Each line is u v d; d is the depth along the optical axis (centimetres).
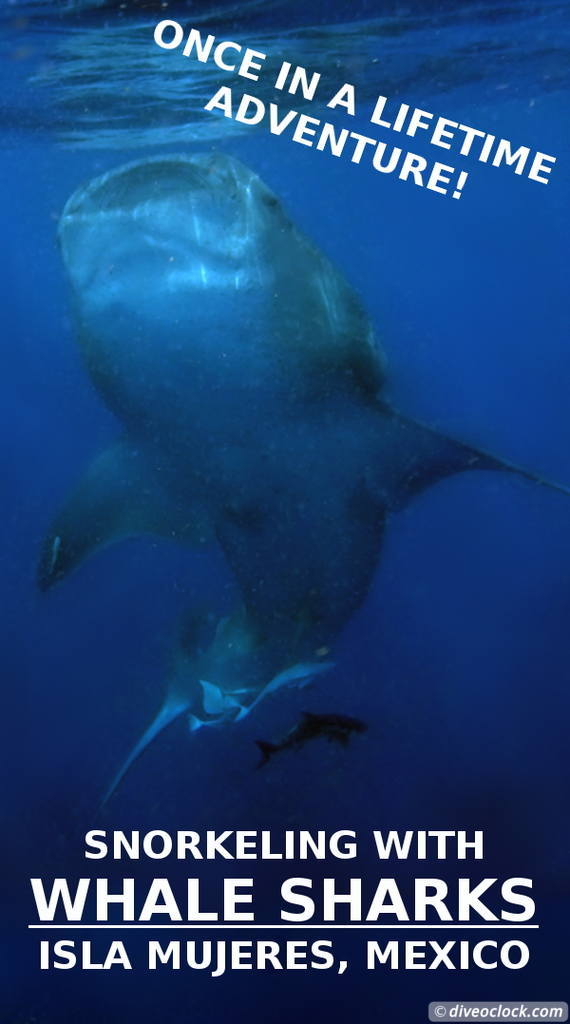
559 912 1029
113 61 1401
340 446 585
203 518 653
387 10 1293
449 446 584
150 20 1213
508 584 1995
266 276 519
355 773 1347
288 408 559
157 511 656
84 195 502
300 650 681
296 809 1298
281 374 542
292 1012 864
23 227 3384
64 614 1912
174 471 614
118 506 650
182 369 537
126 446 614
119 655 1817
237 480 597
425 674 1577
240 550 642
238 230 511
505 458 557
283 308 527
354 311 561
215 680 681
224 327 522
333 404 564
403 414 564
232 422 564
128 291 512
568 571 2084
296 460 586
